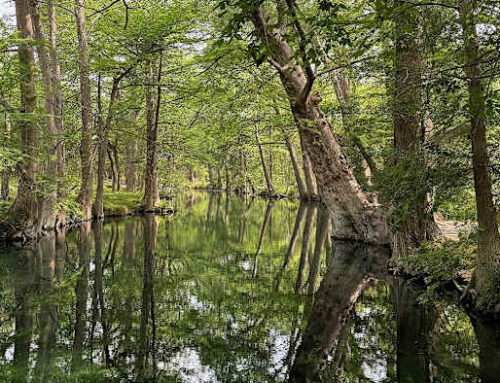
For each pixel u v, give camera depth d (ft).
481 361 18.81
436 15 18.95
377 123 29.63
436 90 17.02
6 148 35.83
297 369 18.49
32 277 33.04
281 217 81.76
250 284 32.94
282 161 146.41
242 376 17.83
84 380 17.28
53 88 49.24
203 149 71.82
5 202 52.49
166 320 24.57
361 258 40.50
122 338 21.84
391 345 20.98
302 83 38.11
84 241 49.16
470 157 18.62
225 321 24.53
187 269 37.91
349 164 45.52
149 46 59.72
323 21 14.79
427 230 32.53
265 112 58.39
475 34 17.46
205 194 164.66
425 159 17.87
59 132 51.75
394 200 17.61
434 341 21.31
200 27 55.47
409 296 28.71
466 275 26.71
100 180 66.85
